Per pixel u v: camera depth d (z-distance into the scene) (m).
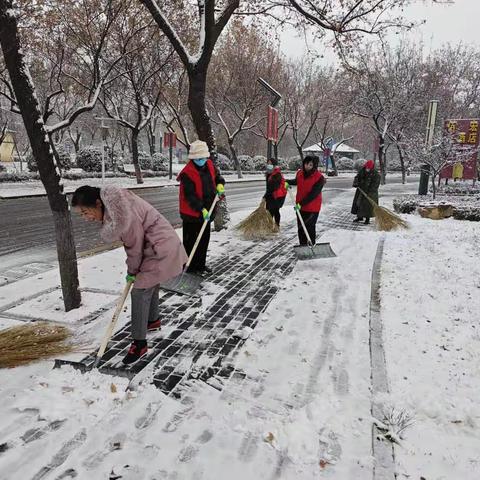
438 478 2.42
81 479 2.38
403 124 24.28
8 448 2.59
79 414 2.91
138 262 3.50
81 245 8.56
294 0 9.23
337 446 2.67
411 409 3.01
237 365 3.61
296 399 3.14
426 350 3.84
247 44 26.91
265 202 9.08
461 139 14.77
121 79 22.92
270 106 11.53
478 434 2.77
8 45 3.89
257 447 2.65
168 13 18.14
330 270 6.35
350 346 3.93
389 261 6.82
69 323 4.36
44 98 22.75
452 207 11.71
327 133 46.88
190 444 2.67
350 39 10.02
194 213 5.93
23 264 7.13
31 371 3.47
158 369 3.53
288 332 4.23
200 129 8.70
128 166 35.62
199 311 4.75
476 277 5.89
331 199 17.97
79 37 16.62
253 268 6.48
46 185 4.37
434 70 25.19
